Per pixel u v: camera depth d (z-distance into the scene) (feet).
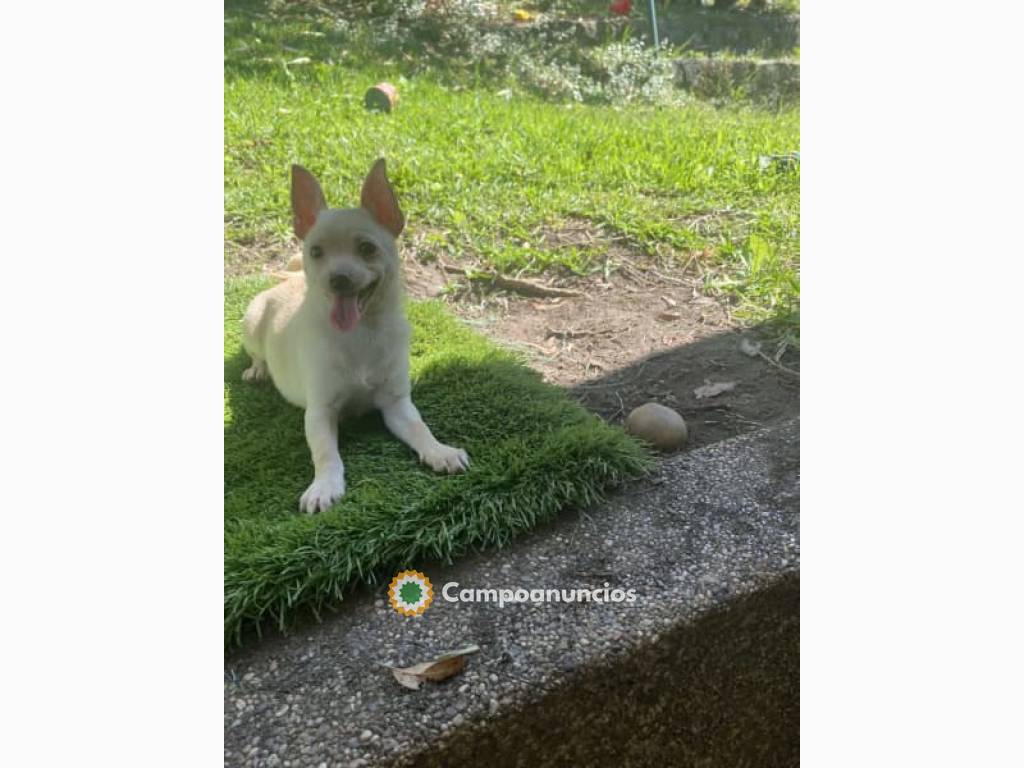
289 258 3.72
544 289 3.76
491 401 3.00
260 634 2.16
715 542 2.46
